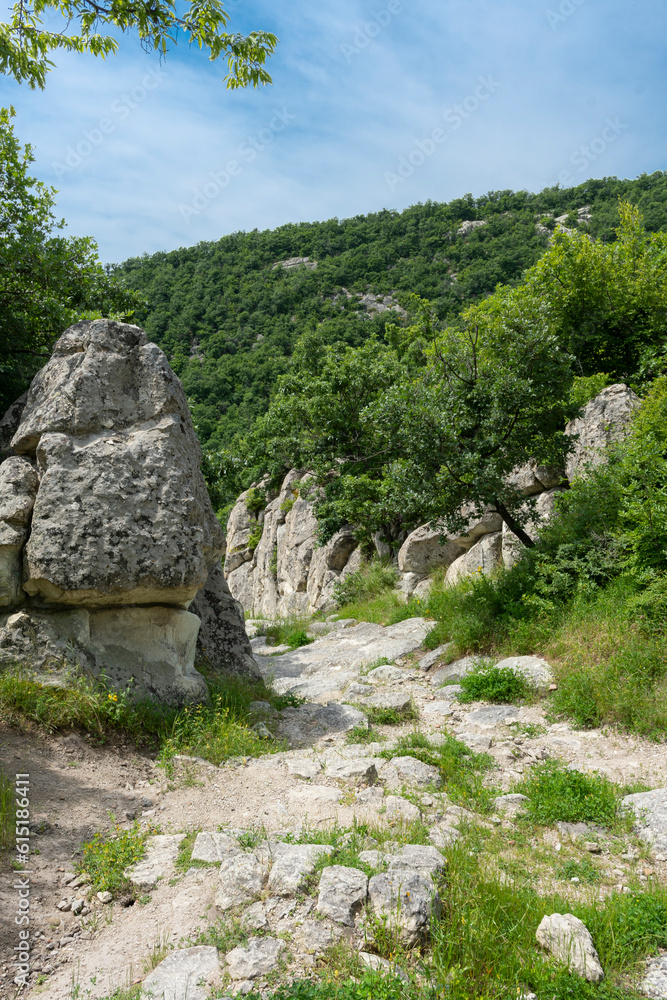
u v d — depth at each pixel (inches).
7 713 223.6
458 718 302.8
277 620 753.6
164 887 162.2
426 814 203.5
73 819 188.7
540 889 165.3
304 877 152.9
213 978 127.9
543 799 211.9
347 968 128.7
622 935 143.3
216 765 240.5
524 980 131.7
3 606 254.4
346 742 279.0
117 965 135.8
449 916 145.2
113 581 254.7
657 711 257.1
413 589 653.9
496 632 368.5
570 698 283.3
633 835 191.8
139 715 250.8
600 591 340.2
